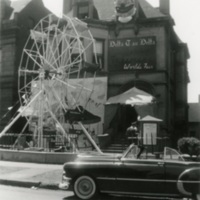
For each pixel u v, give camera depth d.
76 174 9.48
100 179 9.33
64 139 22.39
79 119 19.39
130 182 9.19
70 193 10.52
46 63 21.27
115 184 9.26
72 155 16.67
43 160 16.80
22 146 21.33
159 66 25.39
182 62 31.66
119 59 26.22
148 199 9.75
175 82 31.48
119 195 10.24
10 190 10.67
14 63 29.45
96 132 25.41
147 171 9.11
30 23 32.06
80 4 27.91
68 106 21.97
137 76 25.66
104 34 26.92
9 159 17.77
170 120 27.16
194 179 8.76
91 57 26.48
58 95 22.22
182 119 30.77
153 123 17.66
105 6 29.17
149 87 25.31
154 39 25.66
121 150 22.33
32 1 32.38
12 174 13.09
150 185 9.06
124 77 25.95
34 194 10.04
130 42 26.11
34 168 14.72
